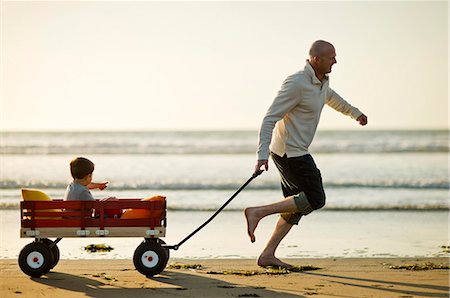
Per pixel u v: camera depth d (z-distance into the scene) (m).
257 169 11.78
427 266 13.06
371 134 73.69
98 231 11.82
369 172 37.22
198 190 28.91
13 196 27.42
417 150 51.28
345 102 12.77
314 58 11.70
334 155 48.41
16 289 10.98
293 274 12.31
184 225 19.45
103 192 28.50
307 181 11.95
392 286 11.22
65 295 10.52
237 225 19.45
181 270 12.73
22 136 70.12
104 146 52.72
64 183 31.77
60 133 72.62
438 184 30.33
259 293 10.63
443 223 20.02
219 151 49.56
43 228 11.88
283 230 12.83
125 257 14.43
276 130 12.23
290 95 11.70
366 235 17.72
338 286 11.20
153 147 52.16
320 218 20.95
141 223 11.87
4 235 17.67
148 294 10.58
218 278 11.88
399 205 23.67
